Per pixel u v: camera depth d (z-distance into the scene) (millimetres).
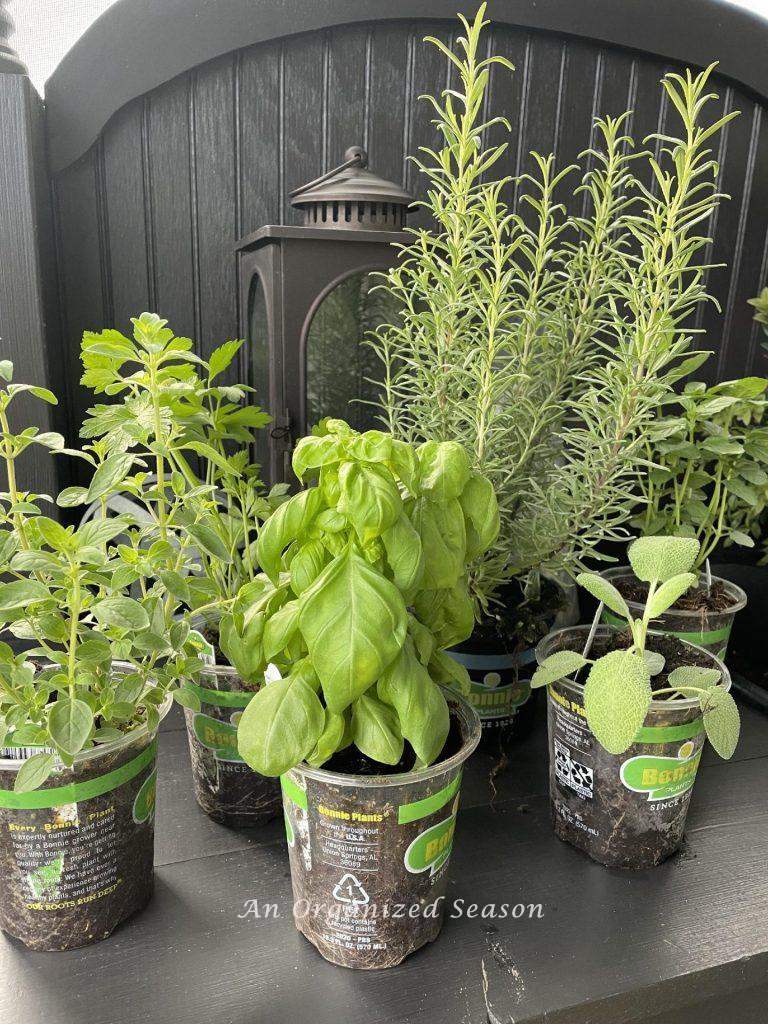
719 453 892
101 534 515
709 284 1235
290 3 994
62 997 549
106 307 1063
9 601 488
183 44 988
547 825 753
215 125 1037
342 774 545
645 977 572
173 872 679
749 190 1211
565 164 1132
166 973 572
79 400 1084
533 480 787
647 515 976
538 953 595
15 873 561
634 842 678
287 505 538
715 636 907
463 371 723
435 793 552
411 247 766
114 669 685
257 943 603
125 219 1043
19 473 961
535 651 787
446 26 1048
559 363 824
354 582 510
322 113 1058
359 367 872
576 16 1060
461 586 603
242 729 522
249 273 930
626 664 604
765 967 604
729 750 600
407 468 519
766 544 1083
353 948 571
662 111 1146
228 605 638
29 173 900
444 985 565
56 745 483
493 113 1093
